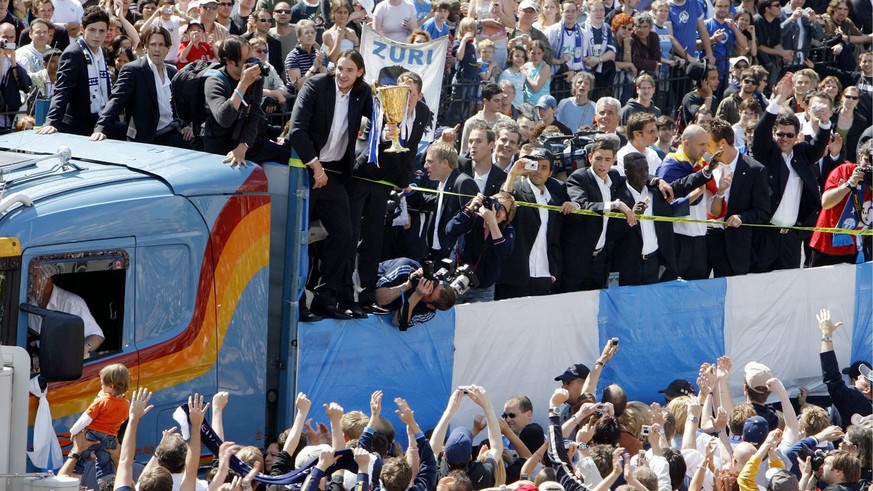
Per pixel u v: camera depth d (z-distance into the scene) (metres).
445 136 49.69
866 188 53.50
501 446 36.56
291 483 30.64
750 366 43.06
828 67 78.00
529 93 61.88
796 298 52.59
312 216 40.69
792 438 40.84
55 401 33.59
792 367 52.91
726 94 67.81
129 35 54.44
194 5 57.66
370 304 41.97
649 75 62.19
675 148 58.66
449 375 43.31
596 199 46.62
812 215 53.84
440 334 42.88
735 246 51.25
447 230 43.09
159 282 35.53
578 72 62.22
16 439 25.41
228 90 39.25
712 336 50.25
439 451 35.97
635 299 47.94
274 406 39.91
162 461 31.19
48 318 30.77
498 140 47.28
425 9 67.69
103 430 33.31
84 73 43.50
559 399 36.00
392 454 36.16
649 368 48.53
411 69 51.91
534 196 45.38
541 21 67.56
